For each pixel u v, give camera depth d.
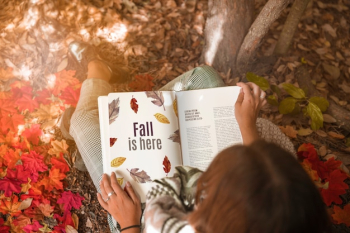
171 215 0.96
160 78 2.29
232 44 2.17
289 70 2.32
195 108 1.40
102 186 1.26
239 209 0.67
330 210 1.88
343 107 2.26
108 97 1.35
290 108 2.07
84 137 1.57
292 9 2.11
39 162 1.87
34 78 2.18
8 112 2.02
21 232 1.72
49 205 1.79
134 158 1.30
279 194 0.66
